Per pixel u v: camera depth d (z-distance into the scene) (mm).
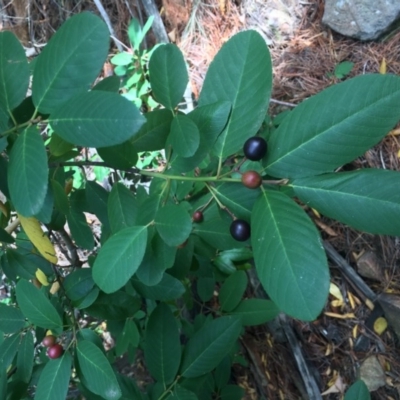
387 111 149
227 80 185
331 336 469
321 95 157
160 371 275
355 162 471
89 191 266
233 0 586
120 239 187
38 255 279
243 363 446
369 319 461
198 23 604
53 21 657
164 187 204
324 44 543
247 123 183
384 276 458
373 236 464
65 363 220
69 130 154
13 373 284
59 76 159
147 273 211
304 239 156
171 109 208
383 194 157
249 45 181
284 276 154
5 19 663
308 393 460
